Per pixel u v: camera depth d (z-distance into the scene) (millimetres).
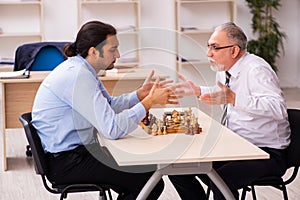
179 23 7875
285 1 8570
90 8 7910
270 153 3061
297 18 8641
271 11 8430
